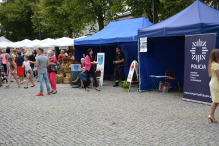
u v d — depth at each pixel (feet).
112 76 57.11
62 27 106.93
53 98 29.99
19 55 45.32
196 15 28.91
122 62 40.88
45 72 32.24
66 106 25.17
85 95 32.12
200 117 20.35
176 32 28.50
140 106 24.88
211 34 24.59
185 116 20.71
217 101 18.17
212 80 18.51
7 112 22.76
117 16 77.77
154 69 36.42
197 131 16.63
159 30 30.27
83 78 38.06
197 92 26.37
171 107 24.30
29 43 85.87
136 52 49.39
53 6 103.45
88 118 20.36
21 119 20.27
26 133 16.55
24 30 156.25
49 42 70.13
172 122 18.92
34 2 153.28
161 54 37.29
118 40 39.45
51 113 22.24
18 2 150.71
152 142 14.55
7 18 151.94
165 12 55.98
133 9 60.49
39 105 25.81
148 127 17.69
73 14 85.35
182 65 39.99
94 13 78.54
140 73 35.01
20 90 37.14
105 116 20.95
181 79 40.09
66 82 46.50
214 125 18.03
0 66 42.24
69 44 58.85
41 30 138.82
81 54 52.70
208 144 14.14
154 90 36.17
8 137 15.71
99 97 30.48
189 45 27.17
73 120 19.79
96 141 14.82
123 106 24.95
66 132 16.69
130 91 35.55
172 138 15.25
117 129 17.29
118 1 64.49
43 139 15.28
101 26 80.79
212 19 27.45
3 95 32.48
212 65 18.30
